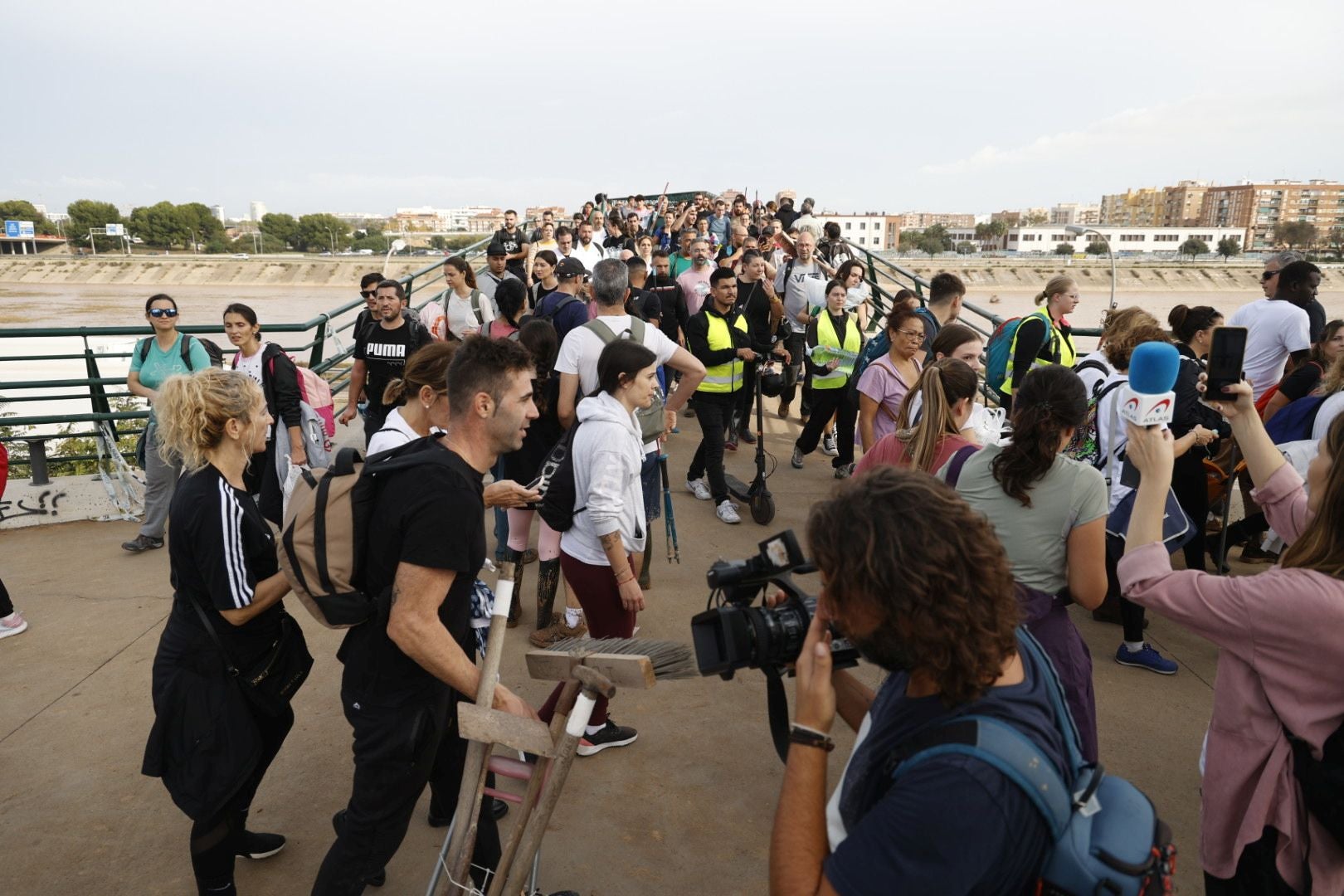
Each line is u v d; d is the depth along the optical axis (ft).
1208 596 5.79
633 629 11.28
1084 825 3.56
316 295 380.37
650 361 10.55
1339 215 633.61
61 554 18.45
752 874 9.14
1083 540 7.74
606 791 10.47
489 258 27.55
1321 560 5.58
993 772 3.41
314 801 10.28
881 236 609.42
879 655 3.78
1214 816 6.15
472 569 6.85
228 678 7.80
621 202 69.00
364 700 6.91
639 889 8.87
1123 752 11.30
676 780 10.73
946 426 9.77
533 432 14.47
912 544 3.52
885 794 3.81
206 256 461.37
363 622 6.79
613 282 14.15
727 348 19.10
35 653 13.88
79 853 9.38
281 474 16.60
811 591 14.93
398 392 10.82
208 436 7.54
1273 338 18.47
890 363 15.10
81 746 11.35
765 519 19.44
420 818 9.94
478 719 6.20
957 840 3.29
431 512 6.40
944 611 3.48
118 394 21.35
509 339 7.09
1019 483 7.84
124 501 21.15
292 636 8.21
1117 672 13.43
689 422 29.37
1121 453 12.73
